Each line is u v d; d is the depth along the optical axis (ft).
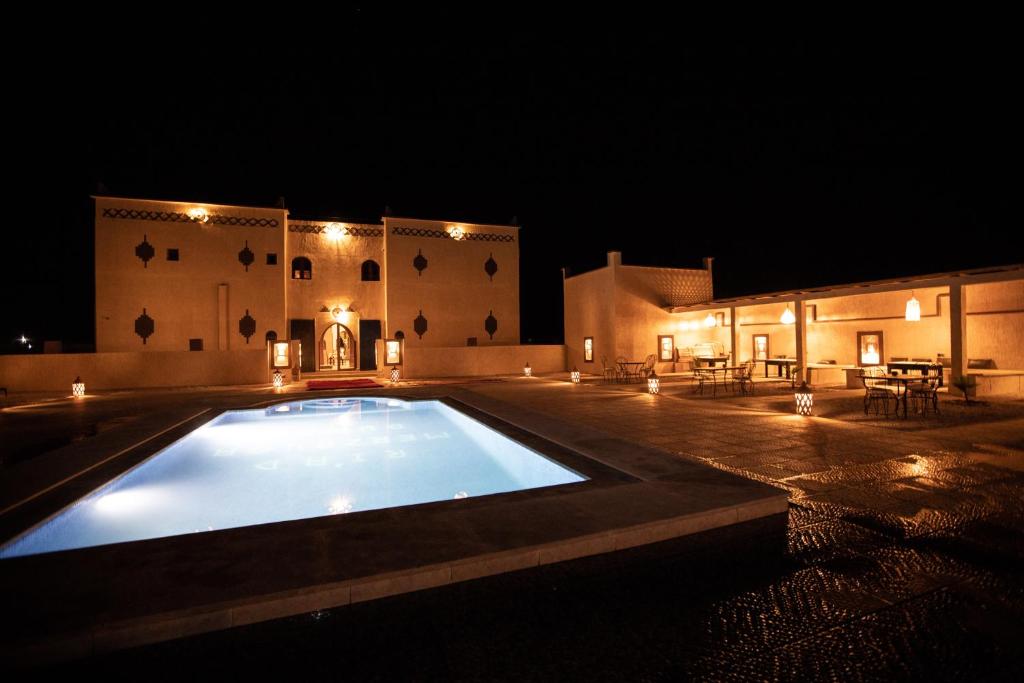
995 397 34.71
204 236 60.44
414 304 69.62
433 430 31.01
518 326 75.10
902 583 9.92
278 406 38.65
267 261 62.75
